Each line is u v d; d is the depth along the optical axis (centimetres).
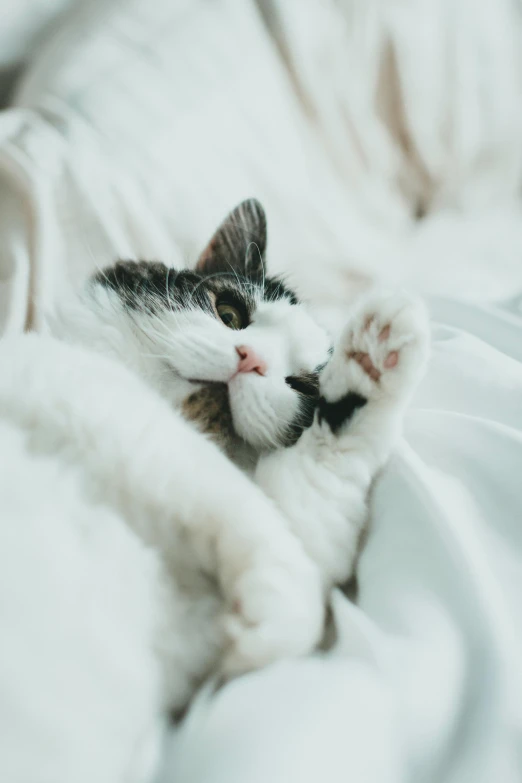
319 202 77
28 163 56
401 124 97
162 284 49
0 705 31
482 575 38
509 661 36
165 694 37
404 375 43
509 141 102
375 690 35
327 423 44
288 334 50
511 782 34
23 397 39
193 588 40
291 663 36
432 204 98
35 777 31
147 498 39
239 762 31
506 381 49
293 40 83
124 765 34
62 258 55
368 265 73
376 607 39
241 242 54
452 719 35
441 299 62
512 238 86
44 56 69
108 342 48
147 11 71
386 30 95
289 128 78
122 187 59
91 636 35
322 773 31
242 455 47
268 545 39
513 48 106
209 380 46
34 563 35
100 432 39
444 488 43
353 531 42
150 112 65
